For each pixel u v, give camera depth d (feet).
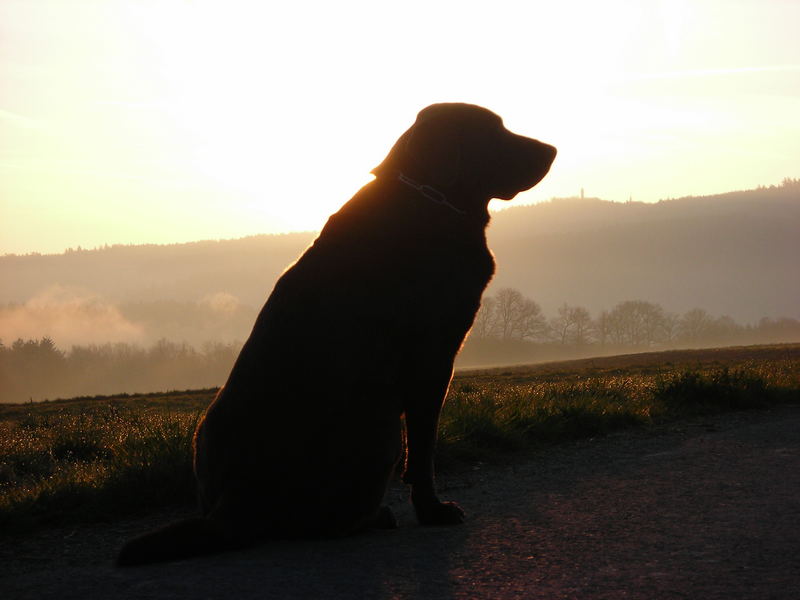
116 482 10.71
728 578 8.25
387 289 9.23
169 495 10.71
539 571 8.52
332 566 8.70
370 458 9.25
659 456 11.85
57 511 10.34
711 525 9.27
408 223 9.36
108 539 9.83
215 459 9.23
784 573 8.29
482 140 9.66
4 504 10.30
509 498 10.47
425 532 9.48
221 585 8.39
